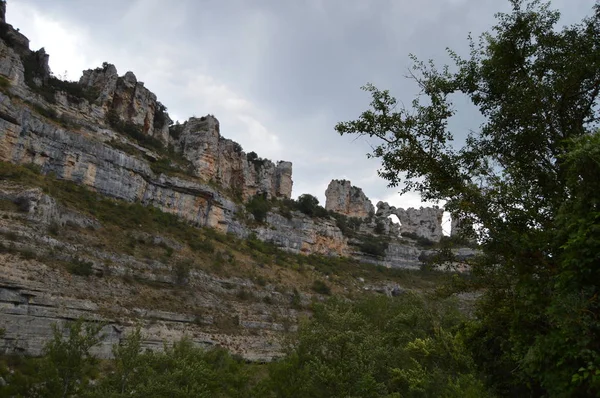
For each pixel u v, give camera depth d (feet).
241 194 377.71
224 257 267.39
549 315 33.40
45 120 226.17
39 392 80.23
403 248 427.74
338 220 436.35
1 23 252.21
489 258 42.47
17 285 134.21
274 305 245.65
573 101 41.78
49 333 133.28
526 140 43.34
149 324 168.86
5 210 164.35
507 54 43.88
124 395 82.74
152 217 258.98
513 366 48.32
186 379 92.99
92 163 242.17
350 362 81.51
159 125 331.57
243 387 108.27
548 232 35.04
